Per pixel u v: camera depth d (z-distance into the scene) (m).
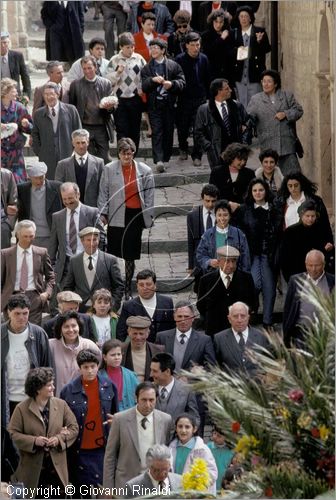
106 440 22.17
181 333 23.89
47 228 27.62
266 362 15.95
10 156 29.84
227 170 27.91
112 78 31.95
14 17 39.41
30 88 34.62
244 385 15.92
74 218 26.67
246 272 25.59
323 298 16.11
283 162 30.23
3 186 27.53
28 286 25.67
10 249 25.70
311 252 23.97
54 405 21.89
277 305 27.64
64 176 28.34
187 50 32.53
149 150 33.59
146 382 21.70
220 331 25.50
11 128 29.73
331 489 15.45
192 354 23.80
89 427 22.12
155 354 22.80
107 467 21.67
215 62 33.47
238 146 27.83
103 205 27.41
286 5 34.81
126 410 21.77
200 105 31.19
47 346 23.20
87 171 28.34
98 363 22.27
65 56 37.03
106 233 27.64
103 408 22.19
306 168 32.25
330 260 26.20
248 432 15.64
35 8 42.53
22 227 25.62
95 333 24.33
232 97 32.69
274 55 36.28
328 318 15.93
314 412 15.57
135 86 32.03
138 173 27.44
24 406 21.83
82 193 28.39
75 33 36.81
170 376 22.48
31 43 41.09
